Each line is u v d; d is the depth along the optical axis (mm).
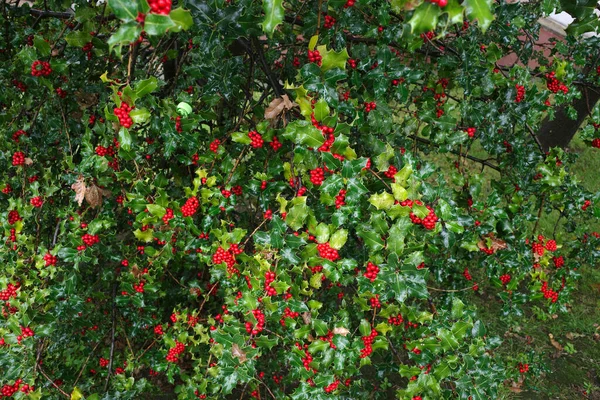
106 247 2576
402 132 2469
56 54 2266
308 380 2059
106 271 2805
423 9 829
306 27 2051
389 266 1709
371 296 2057
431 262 2697
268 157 2346
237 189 2514
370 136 2113
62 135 2447
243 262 2102
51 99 2289
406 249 1789
